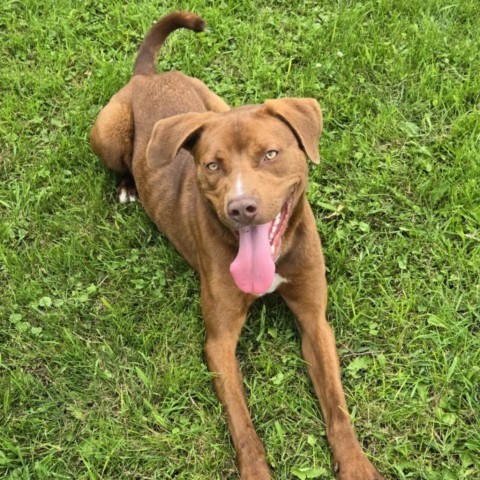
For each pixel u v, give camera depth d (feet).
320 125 2.62
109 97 3.73
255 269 2.52
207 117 2.57
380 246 3.10
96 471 2.55
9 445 2.59
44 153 3.56
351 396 2.67
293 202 2.60
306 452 2.56
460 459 2.51
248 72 3.80
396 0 4.01
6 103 3.72
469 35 3.89
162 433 2.64
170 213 3.04
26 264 3.15
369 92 3.65
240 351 2.87
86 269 3.13
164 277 3.10
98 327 2.96
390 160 3.35
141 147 3.23
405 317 2.89
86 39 3.98
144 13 4.07
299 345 2.85
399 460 2.52
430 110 3.55
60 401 2.75
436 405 2.64
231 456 2.56
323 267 2.79
